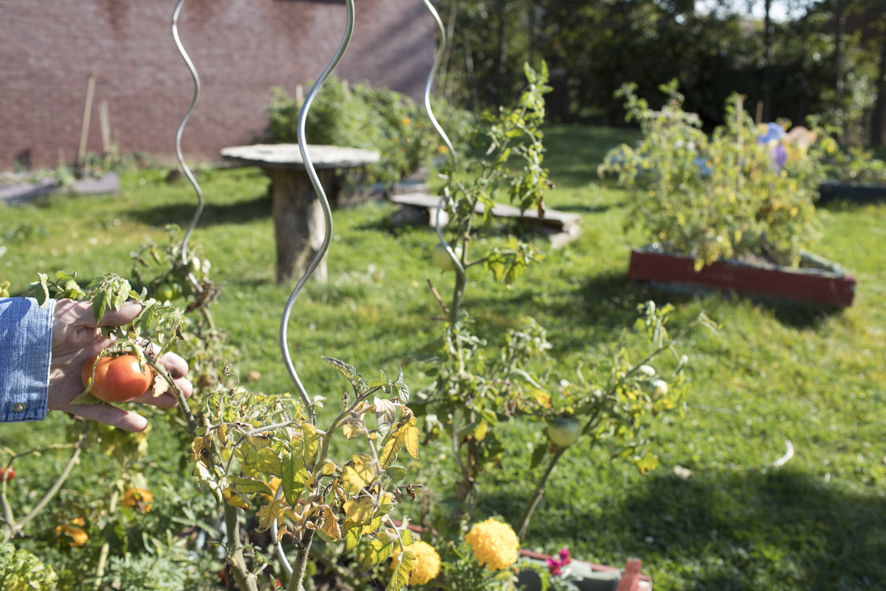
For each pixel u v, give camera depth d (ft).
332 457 10.15
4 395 3.36
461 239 5.85
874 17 84.53
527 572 6.15
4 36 34.22
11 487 9.16
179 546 5.80
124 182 33.63
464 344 6.52
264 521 3.10
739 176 18.34
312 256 18.51
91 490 8.59
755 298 17.90
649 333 5.92
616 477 10.37
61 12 35.50
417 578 4.67
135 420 3.93
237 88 41.19
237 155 18.17
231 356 6.46
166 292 5.82
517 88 87.10
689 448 11.16
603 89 84.07
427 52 47.57
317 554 5.83
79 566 5.72
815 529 9.43
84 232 23.85
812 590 8.36
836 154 33.65
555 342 14.85
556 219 23.04
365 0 44.11
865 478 10.61
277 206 18.17
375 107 32.76
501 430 11.51
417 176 31.35
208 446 3.32
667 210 18.86
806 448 11.35
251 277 18.90
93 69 36.83
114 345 3.71
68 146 36.86
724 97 79.00
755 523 9.47
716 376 13.73
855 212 29.84
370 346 14.38
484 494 9.88
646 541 9.14
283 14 41.75
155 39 38.37
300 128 3.09
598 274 19.88
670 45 80.38
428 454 9.94
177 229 6.10
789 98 78.74
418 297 17.66
